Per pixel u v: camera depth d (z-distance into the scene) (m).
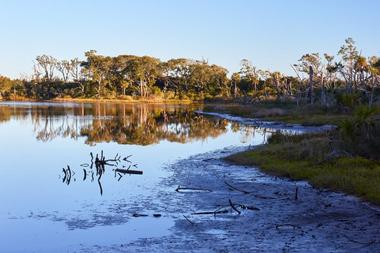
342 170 17.56
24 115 68.00
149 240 10.84
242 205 13.95
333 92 68.31
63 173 20.89
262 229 11.57
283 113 57.72
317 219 12.37
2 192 16.52
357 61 67.19
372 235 10.83
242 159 22.61
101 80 139.12
